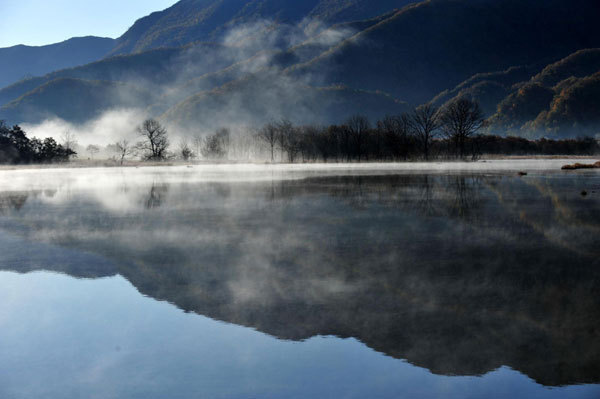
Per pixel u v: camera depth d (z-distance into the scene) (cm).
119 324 537
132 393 388
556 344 467
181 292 647
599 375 406
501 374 410
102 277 727
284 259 824
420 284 668
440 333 497
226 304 595
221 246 938
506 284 663
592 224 1161
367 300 602
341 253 866
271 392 385
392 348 463
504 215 1327
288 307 582
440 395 378
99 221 1294
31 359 454
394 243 952
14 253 900
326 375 414
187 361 445
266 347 471
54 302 615
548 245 920
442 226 1150
